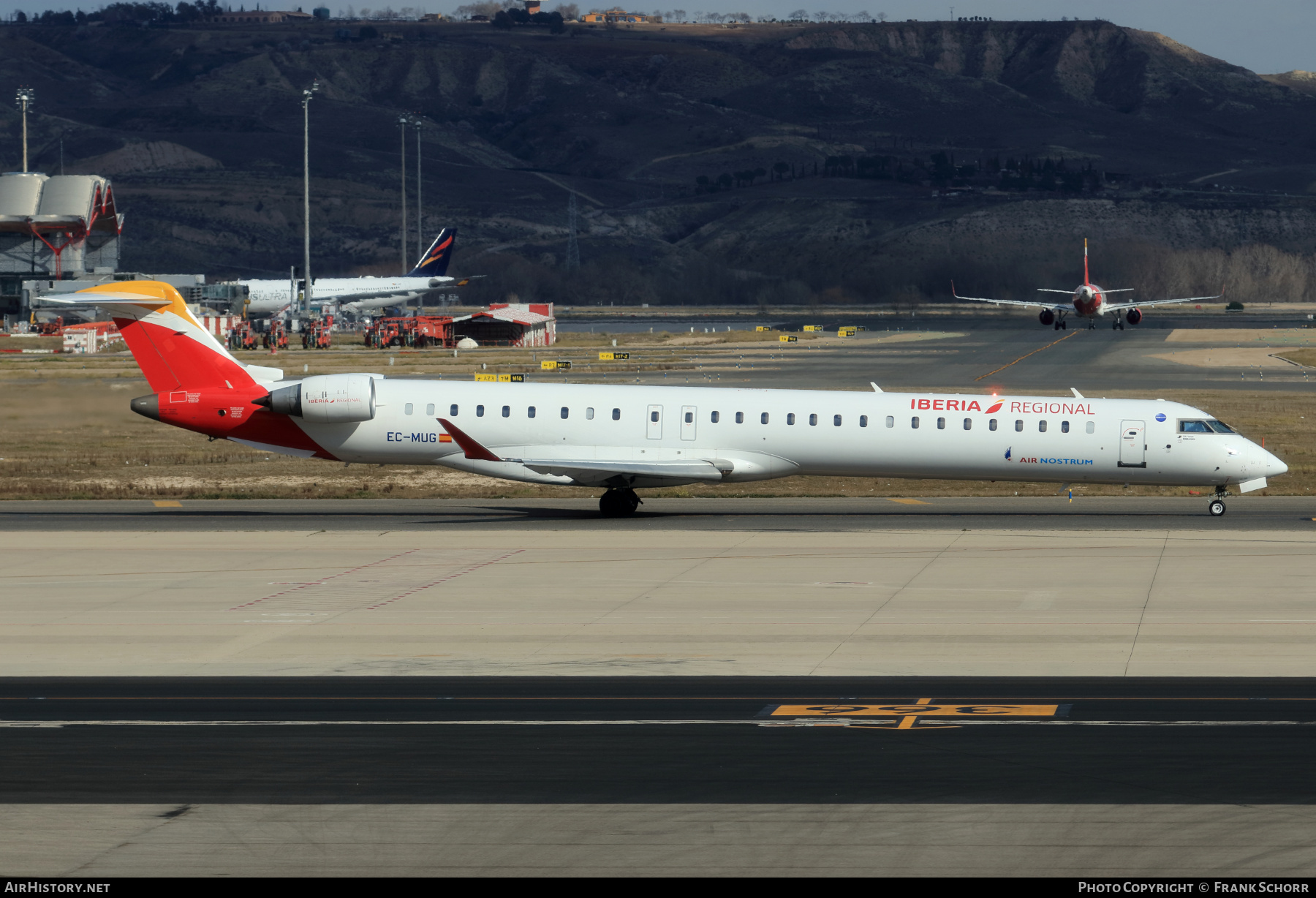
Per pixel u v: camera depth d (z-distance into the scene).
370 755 54.75
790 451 129.50
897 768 52.72
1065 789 49.97
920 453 129.00
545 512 134.62
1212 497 142.50
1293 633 78.56
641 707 62.53
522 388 132.38
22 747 56.00
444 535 118.31
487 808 48.31
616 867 42.91
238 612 85.44
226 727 59.16
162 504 140.00
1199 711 61.25
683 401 130.50
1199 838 45.00
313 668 70.81
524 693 65.50
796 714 61.22
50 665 71.50
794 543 112.75
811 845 44.69
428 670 70.38
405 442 131.12
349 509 136.62
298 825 46.69
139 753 55.06
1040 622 81.88
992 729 58.25
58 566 102.19
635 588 93.19
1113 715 60.56
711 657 73.00
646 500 143.62
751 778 51.50
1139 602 87.81
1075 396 132.88
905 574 98.31
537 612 85.25
